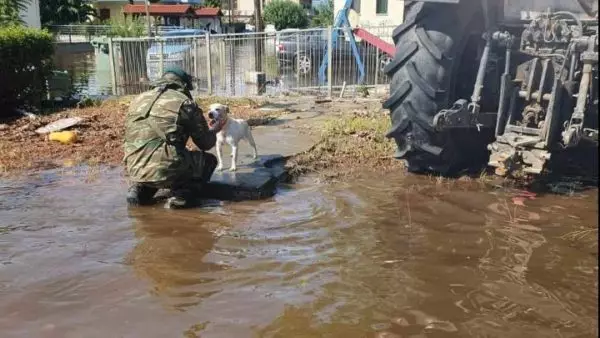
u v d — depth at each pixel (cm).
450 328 272
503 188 486
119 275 336
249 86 1438
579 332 266
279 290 314
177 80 503
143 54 1479
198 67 1511
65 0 4997
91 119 875
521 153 441
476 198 461
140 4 6066
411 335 267
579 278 320
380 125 738
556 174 522
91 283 326
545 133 432
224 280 328
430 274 329
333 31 1533
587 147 514
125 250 374
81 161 619
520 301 296
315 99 1187
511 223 405
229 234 401
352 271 336
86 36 3881
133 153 468
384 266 341
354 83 1473
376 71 1428
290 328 275
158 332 273
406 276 327
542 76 446
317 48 1644
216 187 497
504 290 308
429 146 485
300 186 518
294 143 674
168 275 335
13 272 340
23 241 389
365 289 313
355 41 1584
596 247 362
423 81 466
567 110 451
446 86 467
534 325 273
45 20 4788
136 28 3114
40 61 1034
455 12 468
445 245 370
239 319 284
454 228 399
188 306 298
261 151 630
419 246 369
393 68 484
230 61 1488
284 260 354
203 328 276
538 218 414
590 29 448
